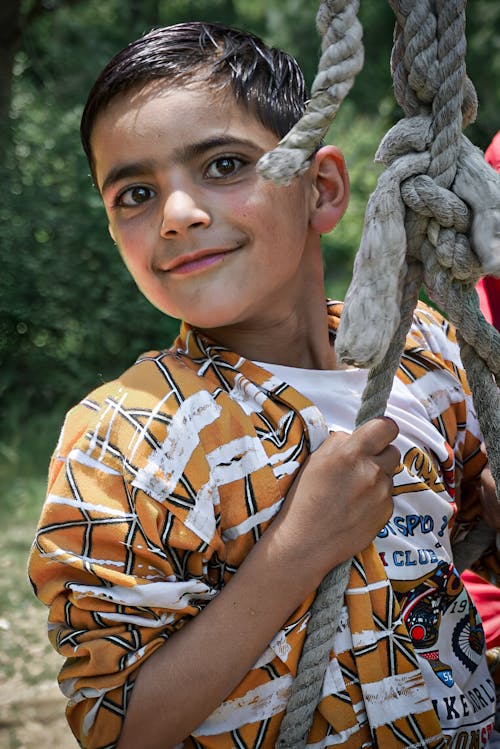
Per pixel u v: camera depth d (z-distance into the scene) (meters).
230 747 1.50
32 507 5.60
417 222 1.39
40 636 3.90
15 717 3.14
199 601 1.51
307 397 1.61
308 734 1.52
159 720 1.46
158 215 1.51
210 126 1.49
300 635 1.51
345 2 1.28
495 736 1.78
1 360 7.92
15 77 9.43
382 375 1.49
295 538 1.48
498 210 1.35
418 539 1.63
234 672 1.46
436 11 1.36
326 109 1.27
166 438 1.49
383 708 1.52
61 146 8.61
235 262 1.50
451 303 1.41
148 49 1.53
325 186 1.64
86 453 1.51
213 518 1.49
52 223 8.12
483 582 2.23
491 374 1.49
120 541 1.46
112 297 8.09
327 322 1.72
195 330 1.66
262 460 1.52
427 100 1.39
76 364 7.92
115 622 1.46
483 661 1.71
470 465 1.85
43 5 9.24
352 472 1.50
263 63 1.59
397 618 1.55
